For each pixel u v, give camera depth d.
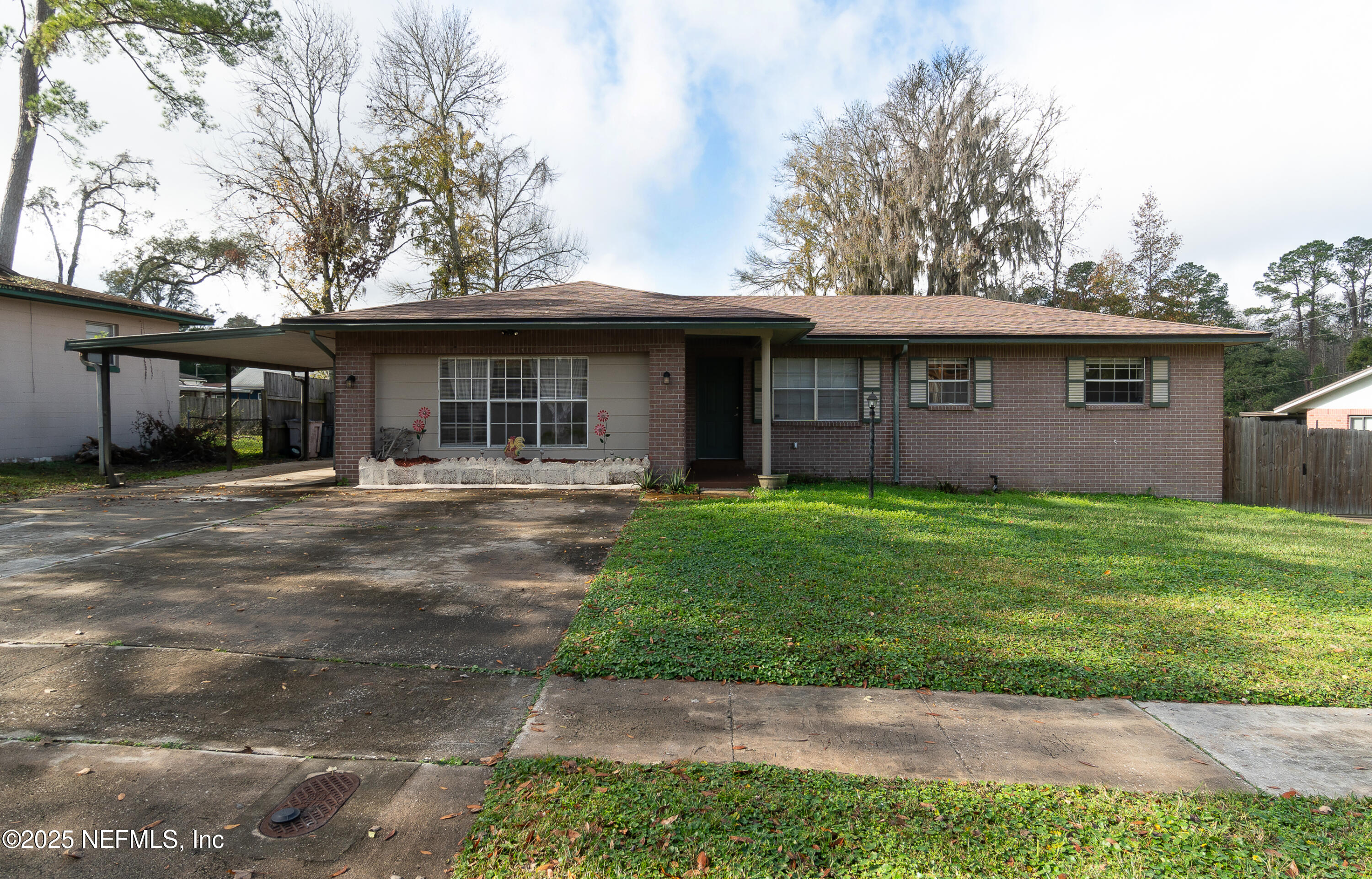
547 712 3.84
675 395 12.20
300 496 11.12
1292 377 43.62
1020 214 27.38
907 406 14.65
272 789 3.07
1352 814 2.91
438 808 2.94
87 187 30.89
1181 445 14.61
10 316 15.03
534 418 12.60
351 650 4.68
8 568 6.62
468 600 5.77
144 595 5.80
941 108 27.97
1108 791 3.08
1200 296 51.03
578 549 7.51
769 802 2.94
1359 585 6.50
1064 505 12.17
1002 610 5.53
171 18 19.19
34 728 3.57
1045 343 14.18
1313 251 57.03
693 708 3.90
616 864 2.56
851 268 28.16
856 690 4.16
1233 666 4.51
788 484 12.88
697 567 6.60
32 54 19.17
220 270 36.69
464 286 28.08
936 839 2.71
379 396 12.55
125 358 17.77
